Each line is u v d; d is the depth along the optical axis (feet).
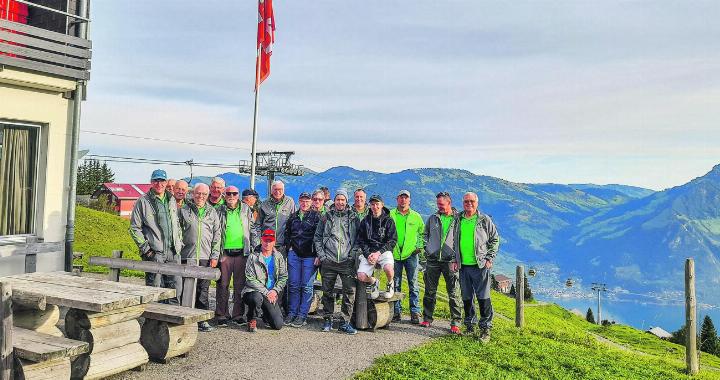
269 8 53.93
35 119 35.35
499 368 29.99
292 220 35.70
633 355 42.86
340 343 31.86
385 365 27.55
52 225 36.32
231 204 34.47
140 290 24.13
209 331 32.83
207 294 34.17
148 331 26.35
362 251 34.50
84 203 196.65
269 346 30.22
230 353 28.40
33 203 35.81
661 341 104.99
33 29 34.50
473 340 35.24
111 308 21.65
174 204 31.71
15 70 33.45
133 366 24.31
